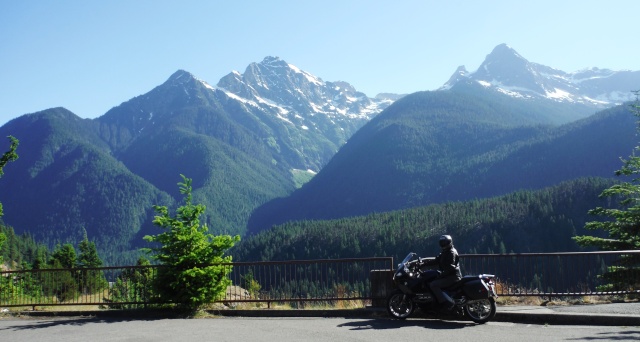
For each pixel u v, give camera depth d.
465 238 149.62
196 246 16.38
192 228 16.72
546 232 142.88
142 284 17.08
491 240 145.62
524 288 15.76
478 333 11.58
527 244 141.00
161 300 16.20
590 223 23.97
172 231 16.62
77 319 15.57
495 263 15.51
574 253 15.20
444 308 13.00
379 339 11.16
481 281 12.87
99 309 17.44
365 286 18.02
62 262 75.50
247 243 176.12
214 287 16.11
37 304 16.97
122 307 17.36
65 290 17.67
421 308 13.30
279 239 169.62
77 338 12.36
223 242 16.75
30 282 18.11
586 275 15.17
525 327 12.22
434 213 175.88
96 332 13.13
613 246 22.84
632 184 23.89
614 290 17.31
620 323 12.16
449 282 13.09
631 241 22.62
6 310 17.28
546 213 149.50
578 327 12.02
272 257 161.25
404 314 13.66
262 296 16.88
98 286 18.05
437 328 12.31
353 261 15.74
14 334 13.22
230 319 14.91
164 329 13.30
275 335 12.03
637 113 28.72
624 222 23.20
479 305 13.02
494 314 12.82
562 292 15.02
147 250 16.56
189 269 15.97
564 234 139.88
